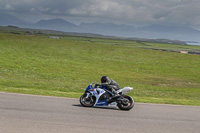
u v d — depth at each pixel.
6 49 46.50
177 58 55.31
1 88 16.03
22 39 67.00
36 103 11.48
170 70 41.22
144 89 24.73
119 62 45.50
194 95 23.27
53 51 52.06
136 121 9.30
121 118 9.66
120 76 32.66
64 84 23.14
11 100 11.77
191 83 31.61
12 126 7.39
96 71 34.72
